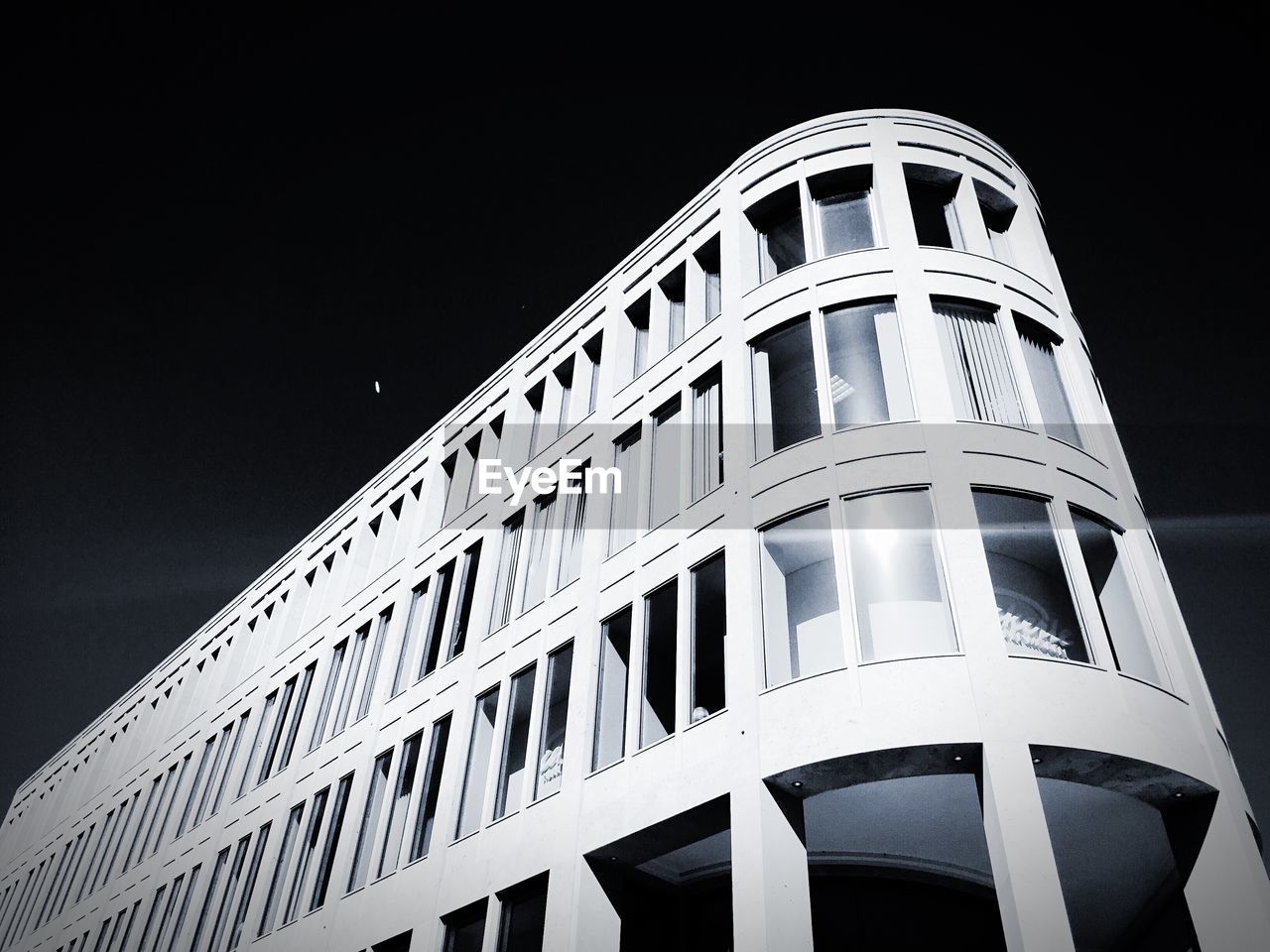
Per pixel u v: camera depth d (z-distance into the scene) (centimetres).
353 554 3269
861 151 2153
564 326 2839
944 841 1611
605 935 1605
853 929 1644
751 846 1368
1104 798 1444
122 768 4147
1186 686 1477
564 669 2006
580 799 1730
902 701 1360
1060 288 2106
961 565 1480
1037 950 1123
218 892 2695
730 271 2183
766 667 1550
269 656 3416
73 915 3597
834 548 1571
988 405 1738
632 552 1989
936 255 1927
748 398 1917
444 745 2258
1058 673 1373
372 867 2180
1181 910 1603
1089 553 1606
